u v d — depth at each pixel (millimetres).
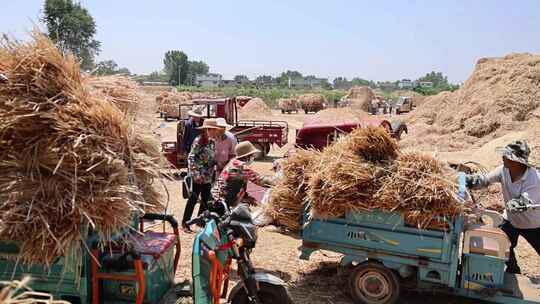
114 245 4344
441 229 4793
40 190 3826
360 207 5027
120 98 4598
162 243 4594
